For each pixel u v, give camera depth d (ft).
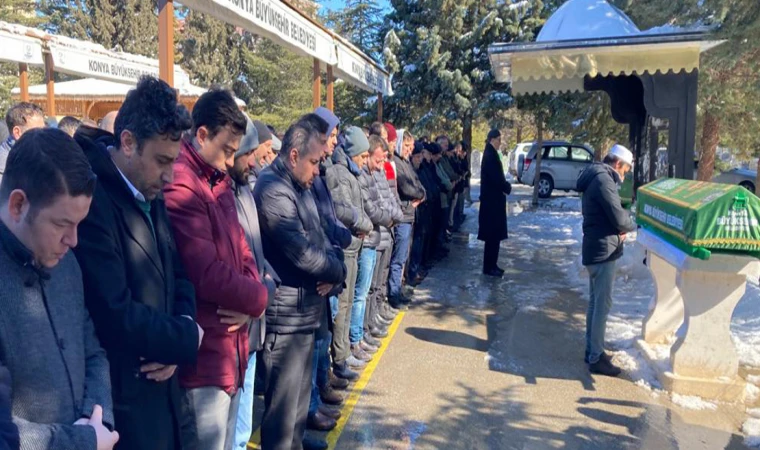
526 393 15.06
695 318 14.96
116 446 6.23
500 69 28.81
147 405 6.34
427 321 21.06
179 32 97.66
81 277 5.57
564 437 12.82
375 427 13.10
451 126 60.08
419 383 15.58
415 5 57.82
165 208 7.03
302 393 10.48
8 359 4.66
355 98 61.82
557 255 33.50
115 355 6.14
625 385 15.58
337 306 14.98
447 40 56.70
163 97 6.23
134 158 6.24
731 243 13.52
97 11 87.40
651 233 17.43
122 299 5.90
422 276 27.53
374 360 17.19
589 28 26.76
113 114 9.66
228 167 8.32
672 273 17.33
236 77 99.50
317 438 12.46
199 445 7.67
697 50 22.63
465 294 24.85
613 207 15.38
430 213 28.02
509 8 54.54
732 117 38.17
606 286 16.02
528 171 68.28
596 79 30.91
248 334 8.67
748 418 13.67
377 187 18.31
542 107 52.75
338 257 11.32
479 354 17.79
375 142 17.65
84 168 4.91
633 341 18.07
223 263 7.60
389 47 57.41
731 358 14.84
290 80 94.07
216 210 7.85
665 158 26.50
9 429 4.24
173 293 6.82
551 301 23.81
